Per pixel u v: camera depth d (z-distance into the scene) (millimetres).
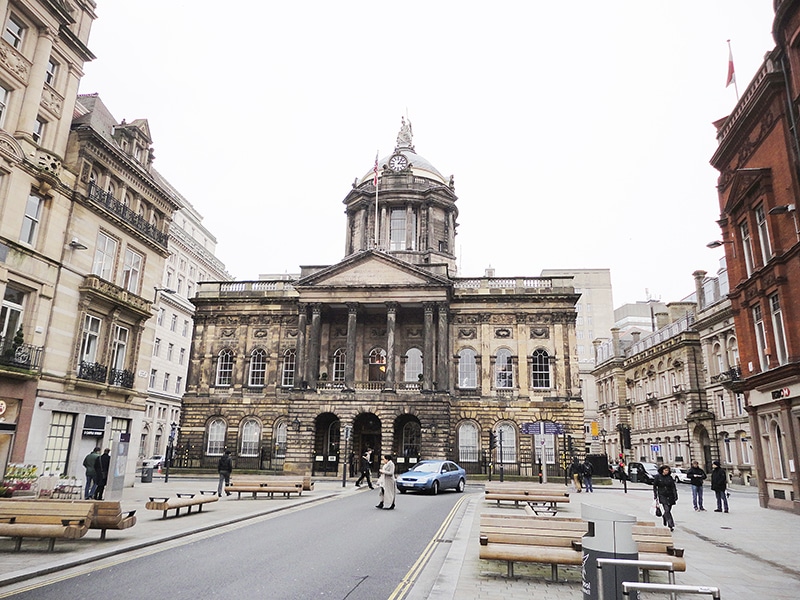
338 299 46938
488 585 9586
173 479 39406
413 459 44344
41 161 24625
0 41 22641
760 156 23719
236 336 50781
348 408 43750
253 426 48531
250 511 18672
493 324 48656
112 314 28922
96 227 28094
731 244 27297
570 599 8742
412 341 48875
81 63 27516
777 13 21156
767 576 10609
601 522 7414
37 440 23938
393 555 12016
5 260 22781
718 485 22516
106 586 9188
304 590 9109
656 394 63844
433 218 58750
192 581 9539
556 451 45438
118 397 29453
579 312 105812
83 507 12234
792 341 21500
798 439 21531
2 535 11414
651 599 9031
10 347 22953
